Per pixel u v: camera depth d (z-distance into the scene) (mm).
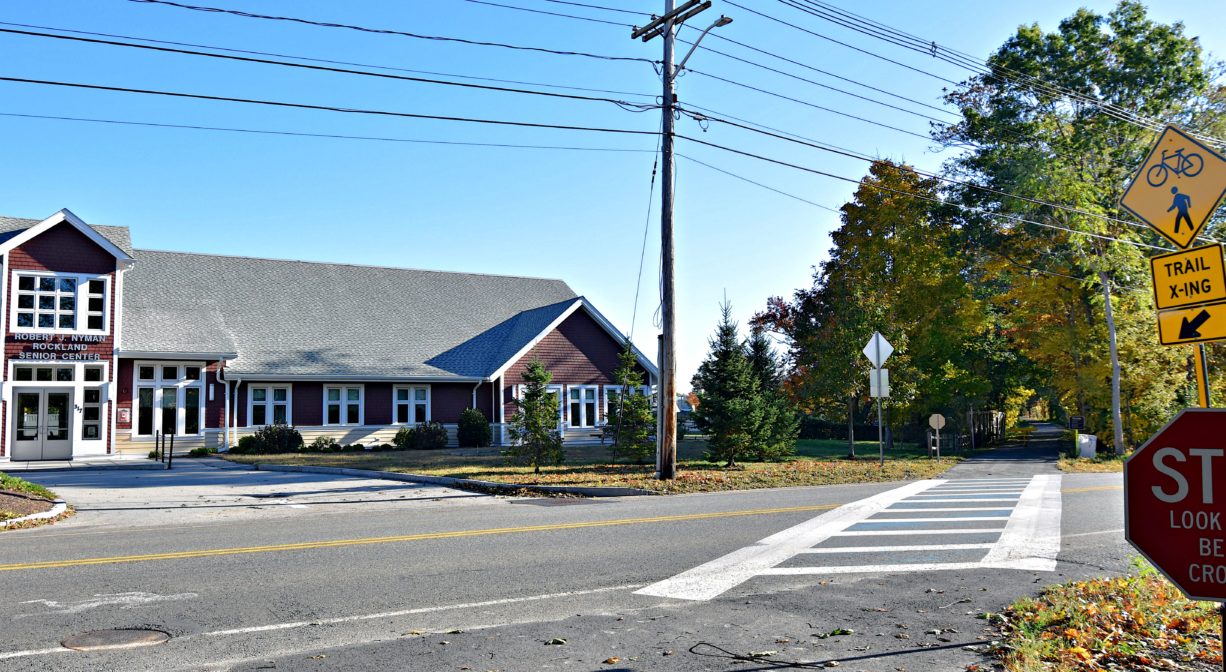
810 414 54031
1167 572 4613
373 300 38781
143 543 11414
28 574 9320
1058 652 6520
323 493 18031
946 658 6594
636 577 9547
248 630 7262
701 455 30953
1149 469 4703
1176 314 5891
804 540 12000
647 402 25156
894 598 8609
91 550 10820
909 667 6371
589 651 6750
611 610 8102
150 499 16672
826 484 21328
